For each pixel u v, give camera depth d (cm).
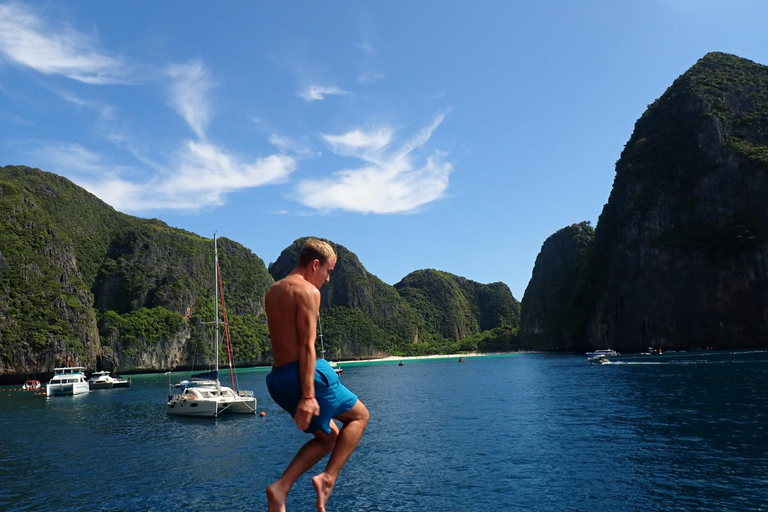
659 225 13650
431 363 18150
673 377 5581
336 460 289
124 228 19575
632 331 13588
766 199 12288
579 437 2561
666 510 1507
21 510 1775
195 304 18188
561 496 1675
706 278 12394
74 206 18700
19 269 11806
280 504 274
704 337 12275
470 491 1780
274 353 297
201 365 16188
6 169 18038
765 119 13488
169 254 18762
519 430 2867
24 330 10950
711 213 13100
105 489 1983
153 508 1741
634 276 13775
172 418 4006
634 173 14712
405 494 1784
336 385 294
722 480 1734
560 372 7975
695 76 15250
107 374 8925
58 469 2345
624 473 1877
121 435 3278
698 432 2509
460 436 2783
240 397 4175
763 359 7719
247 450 2625
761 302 11606
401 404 4603
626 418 3058
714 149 13462
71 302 12438
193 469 2253
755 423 2652
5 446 3005
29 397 6938
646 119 16038
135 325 15125
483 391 5519
